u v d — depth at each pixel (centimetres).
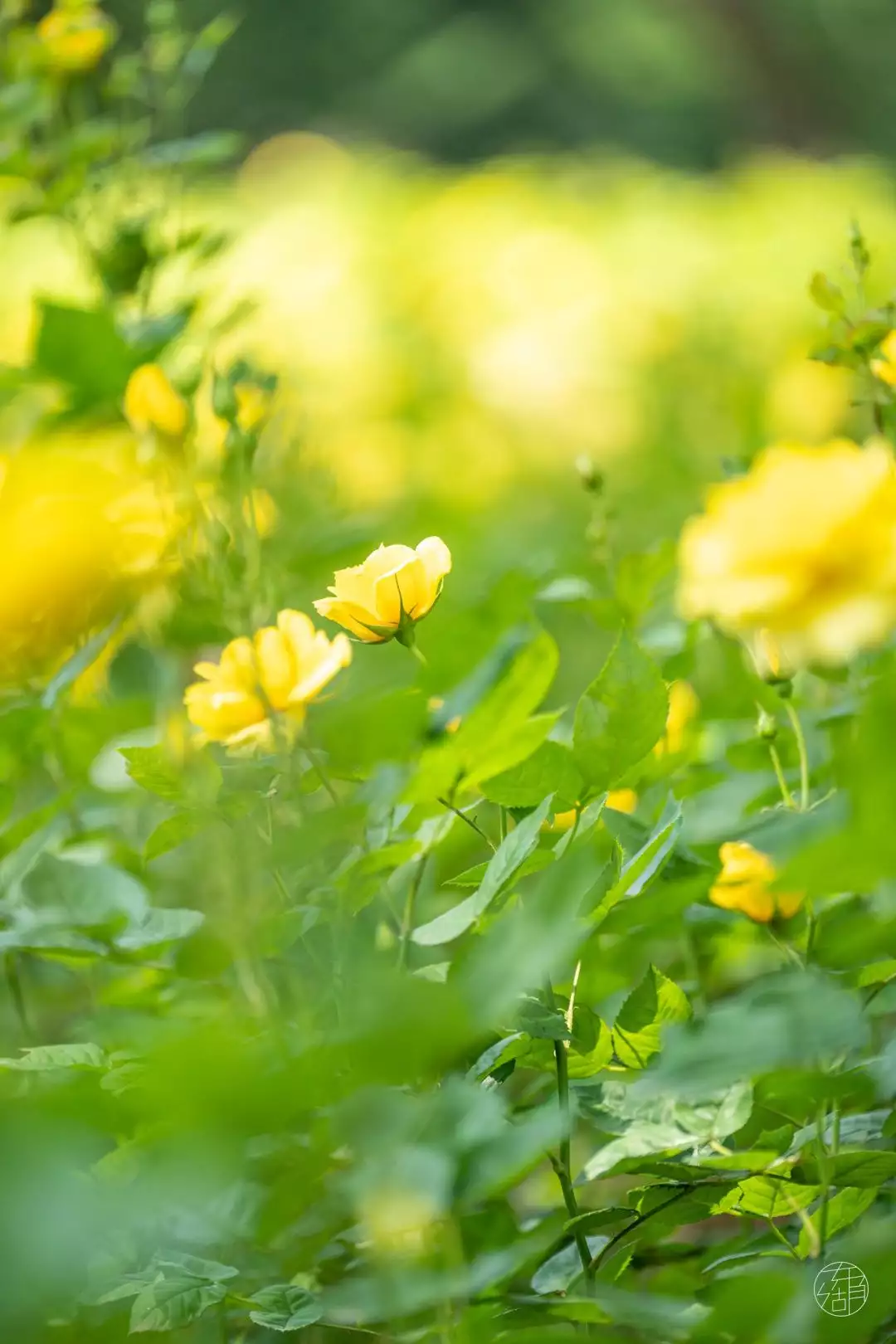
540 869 366
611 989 379
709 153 2645
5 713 378
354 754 369
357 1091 348
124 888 378
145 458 381
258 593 381
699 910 378
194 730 384
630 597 404
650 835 374
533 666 362
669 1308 358
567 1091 362
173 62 448
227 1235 362
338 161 1301
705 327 873
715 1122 366
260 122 2611
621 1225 373
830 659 362
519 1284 373
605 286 903
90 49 433
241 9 2558
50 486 362
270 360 607
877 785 344
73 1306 355
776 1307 352
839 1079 356
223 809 367
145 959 376
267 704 368
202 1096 329
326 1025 365
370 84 2706
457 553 607
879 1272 352
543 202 1125
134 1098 336
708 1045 350
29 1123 335
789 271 919
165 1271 361
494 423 820
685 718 403
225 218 977
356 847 371
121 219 423
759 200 1162
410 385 847
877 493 359
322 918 367
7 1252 317
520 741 364
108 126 429
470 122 2738
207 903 365
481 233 1001
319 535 418
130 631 390
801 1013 350
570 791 367
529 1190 398
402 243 991
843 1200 365
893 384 383
